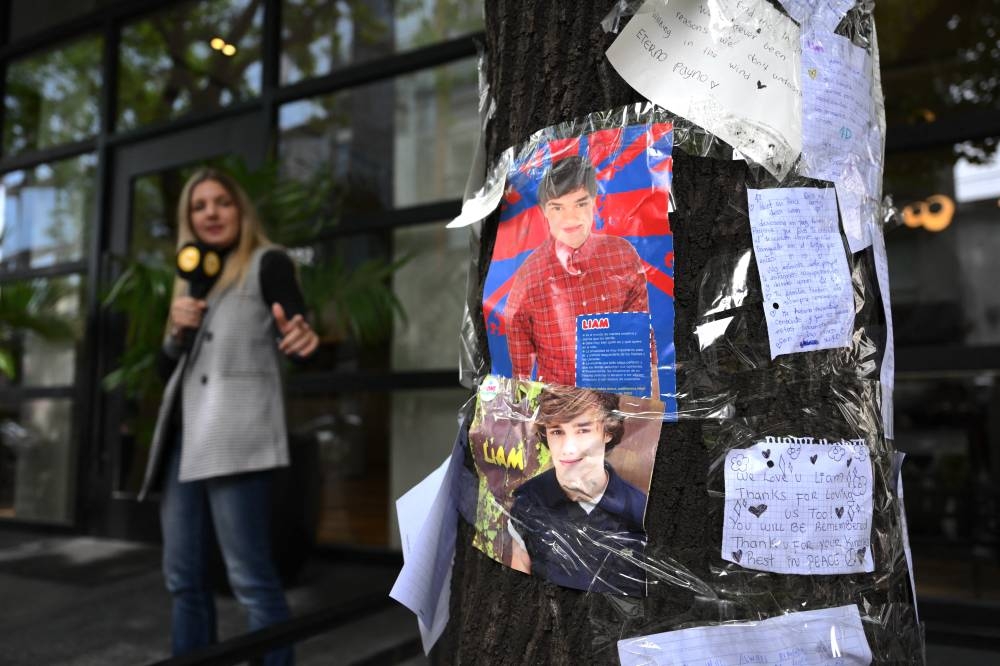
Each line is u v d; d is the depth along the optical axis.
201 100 4.80
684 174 0.89
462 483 1.05
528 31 1.03
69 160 5.37
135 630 3.01
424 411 3.86
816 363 0.89
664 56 0.91
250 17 4.62
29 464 5.25
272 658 2.07
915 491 3.53
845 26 0.98
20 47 5.64
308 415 4.20
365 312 3.63
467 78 3.92
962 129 2.81
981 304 3.07
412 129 4.04
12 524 5.12
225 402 2.12
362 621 3.05
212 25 4.79
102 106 5.16
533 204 0.96
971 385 3.46
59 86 5.54
